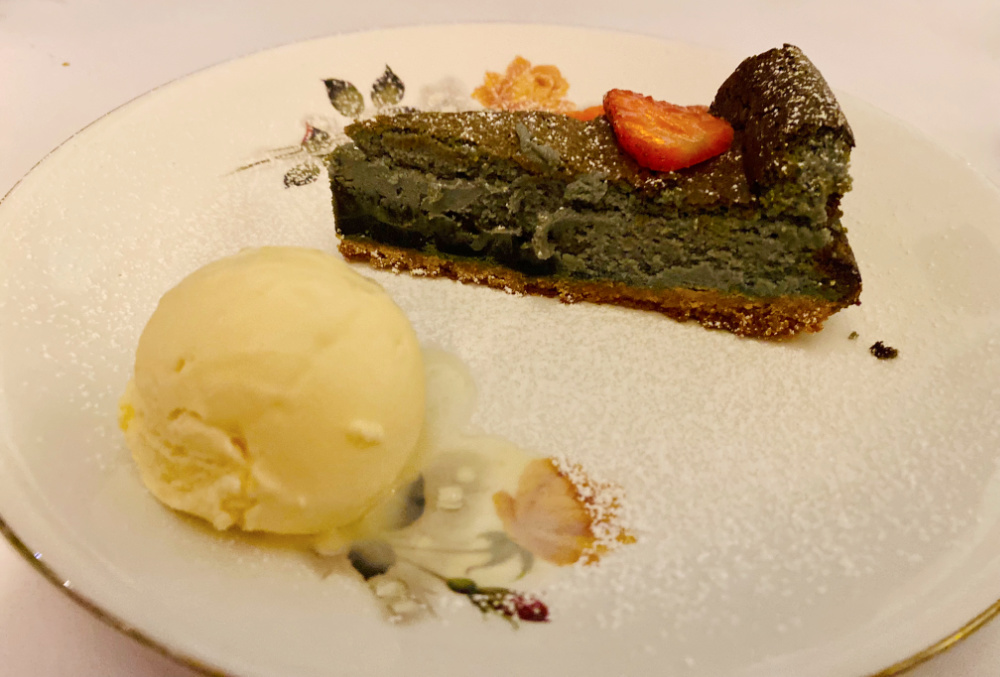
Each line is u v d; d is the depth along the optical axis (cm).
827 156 24
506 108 29
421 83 30
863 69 32
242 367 20
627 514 21
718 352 25
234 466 20
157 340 20
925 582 20
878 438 22
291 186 27
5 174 27
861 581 20
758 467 22
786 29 34
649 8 35
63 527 19
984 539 20
